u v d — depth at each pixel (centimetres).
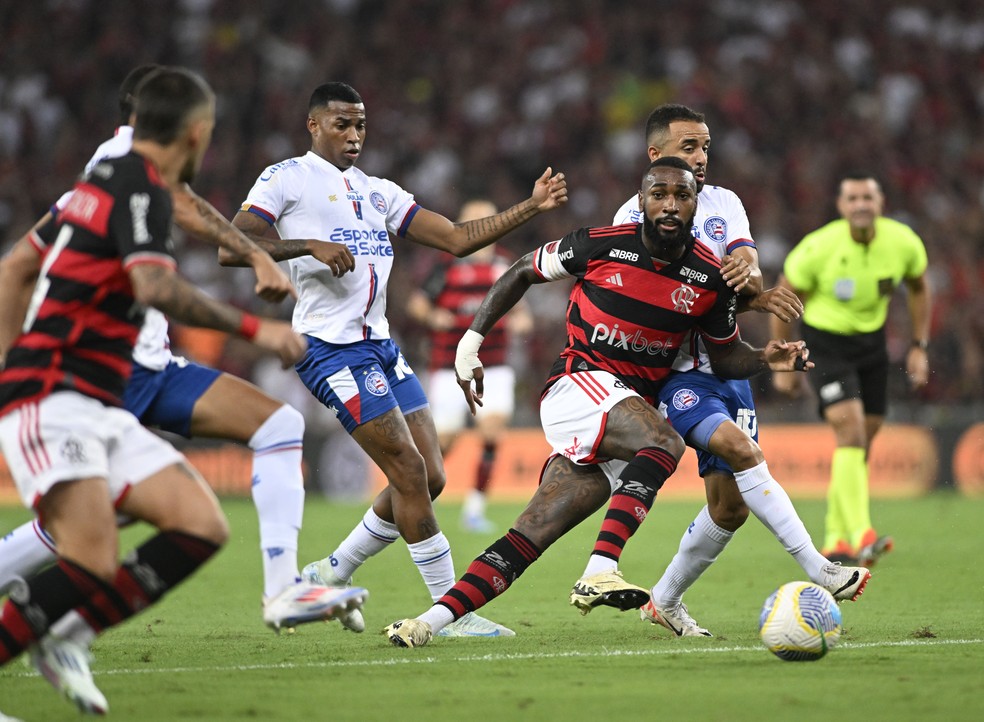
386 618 2458
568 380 2103
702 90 8262
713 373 2178
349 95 2331
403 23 8788
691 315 2083
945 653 1903
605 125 8275
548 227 7619
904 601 2636
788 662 1819
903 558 3500
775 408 6088
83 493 1480
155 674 1766
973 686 1616
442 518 5041
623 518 1934
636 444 2012
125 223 1480
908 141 8312
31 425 1477
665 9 8819
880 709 1475
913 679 1669
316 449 6053
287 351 1534
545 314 6819
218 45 8475
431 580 2288
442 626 2028
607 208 7719
